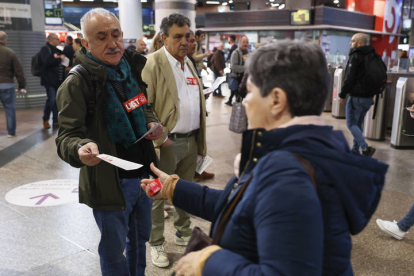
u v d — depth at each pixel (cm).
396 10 2098
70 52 788
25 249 284
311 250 80
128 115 193
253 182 91
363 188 91
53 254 278
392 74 721
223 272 87
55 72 688
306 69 90
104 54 177
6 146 575
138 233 213
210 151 561
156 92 260
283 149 92
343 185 89
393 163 516
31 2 890
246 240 91
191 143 278
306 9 1678
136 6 1958
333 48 1753
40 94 935
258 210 86
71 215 342
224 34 1964
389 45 2122
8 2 856
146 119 208
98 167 181
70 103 171
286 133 92
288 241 80
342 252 91
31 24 895
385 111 643
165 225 329
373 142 642
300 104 92
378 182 96
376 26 2006
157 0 1180
